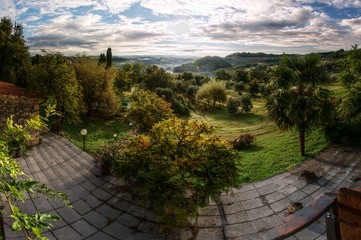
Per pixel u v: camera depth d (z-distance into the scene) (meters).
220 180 7.94
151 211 9.57
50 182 12.20
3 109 15.94
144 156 8.95
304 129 12.36
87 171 13.38
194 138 8.88
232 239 7.84
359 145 12.33
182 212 7.58
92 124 25.64
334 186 9.60
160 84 49.03
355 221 1.27
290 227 1.31
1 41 27.81
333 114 13.25
